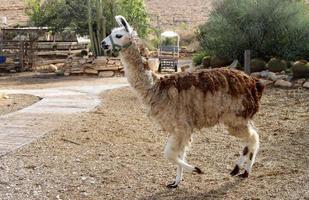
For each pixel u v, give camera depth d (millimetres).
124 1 29234
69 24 30281
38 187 6480
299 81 14688
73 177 6875
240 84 6508
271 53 17047
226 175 6914
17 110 12922
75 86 19234
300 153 7898
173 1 46812
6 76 25891
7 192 6293
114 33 6387
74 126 10219
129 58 6379
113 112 12047
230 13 17297
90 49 30016
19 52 28609
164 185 6531
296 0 18062
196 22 41625
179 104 6277
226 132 9562
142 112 12078
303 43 16781
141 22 30172
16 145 8578
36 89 18578
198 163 7562
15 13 40125
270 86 14852
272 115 11219
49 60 30391
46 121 10750
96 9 27719
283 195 5988
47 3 31188
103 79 22500
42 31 31375
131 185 6547
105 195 6191
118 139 9172
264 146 8461
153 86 6359
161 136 9406
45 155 7996
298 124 10164
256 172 6973
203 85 6355
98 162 7625
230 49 17094
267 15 16766
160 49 27469
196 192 6238
